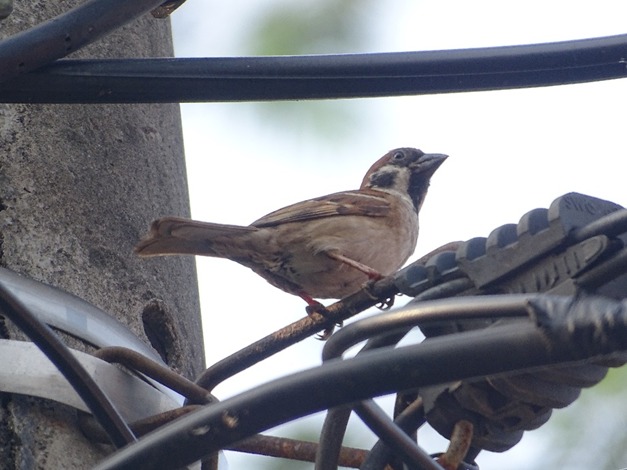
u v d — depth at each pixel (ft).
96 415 20.89
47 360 23.22
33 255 25.30
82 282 25.76
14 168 26.25
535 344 16.25
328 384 17.42
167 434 18.11
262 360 25.04
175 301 28.55
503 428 22.15
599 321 15.76
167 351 27.99
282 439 26.43
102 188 27.61
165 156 30.37
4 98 24.12
